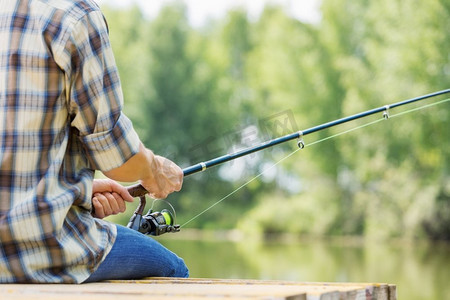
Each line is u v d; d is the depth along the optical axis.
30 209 2.01
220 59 44.50
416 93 26.12
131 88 41.84
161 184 2.39
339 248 26.75
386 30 27.19
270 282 2.14
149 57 42.25
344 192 33.53
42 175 2.06
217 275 16.95
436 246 26.56
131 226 2.85
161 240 31.41
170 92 41.78
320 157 33.88
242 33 48.16
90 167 2.21
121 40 44.16
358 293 1.89
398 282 15.26
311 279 15.98
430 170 27.91
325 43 35.09
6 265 2.01
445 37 25.73
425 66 25.91
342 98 34.16
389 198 29.50
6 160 2.03
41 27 2.07
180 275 2.66
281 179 37.06
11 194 2.03
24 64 2.06
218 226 37.75
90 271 2.16
